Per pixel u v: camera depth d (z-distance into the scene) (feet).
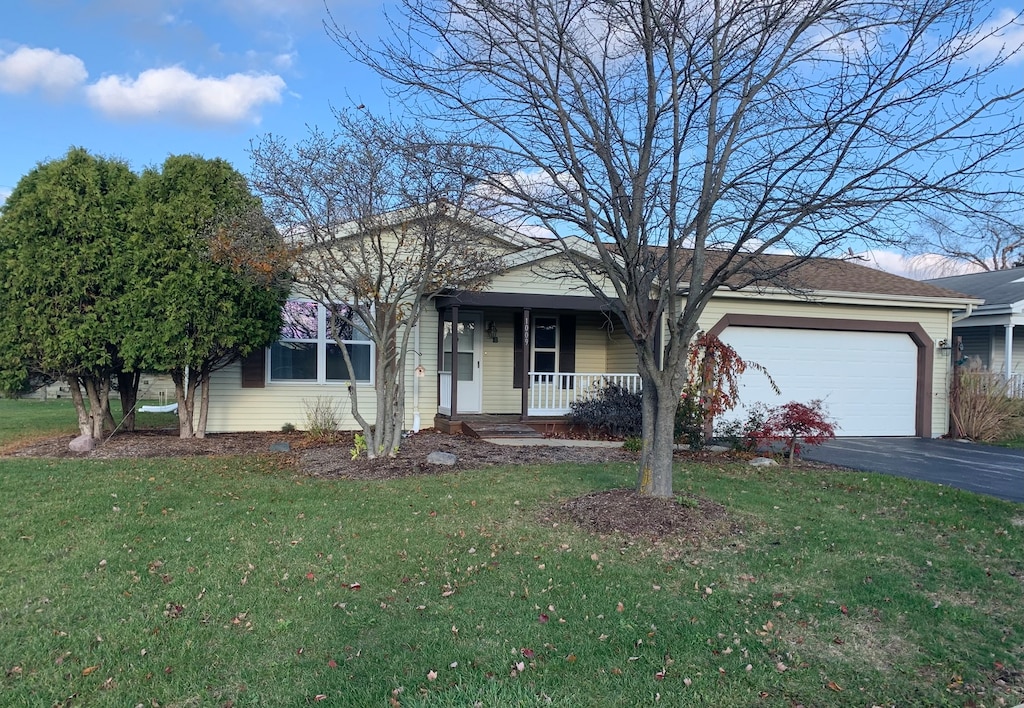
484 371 47.03
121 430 39.73
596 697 11.11
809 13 18.19
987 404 46.96
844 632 13.66
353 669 11.83
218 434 39.63
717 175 19.54
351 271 34.65
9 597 14.57
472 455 32.04
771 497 24.17
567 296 42.83
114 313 31.89
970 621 14.25
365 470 27.84
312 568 16.39
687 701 11.09
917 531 20.39
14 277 30.42
